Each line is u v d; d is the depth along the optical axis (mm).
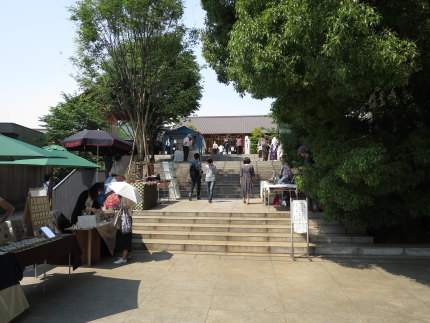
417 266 6676
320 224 8766
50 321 4223
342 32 4871
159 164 17953
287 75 5785
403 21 5578
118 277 5988
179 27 15297
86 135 11242
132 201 6984
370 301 4859
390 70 4984
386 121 7660
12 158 5445
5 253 4211
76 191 12141
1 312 3971
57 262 6027
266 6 6168
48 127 18250
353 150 6113
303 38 5406
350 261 7031
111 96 19828
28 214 5672
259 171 17141
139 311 4508
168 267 6586
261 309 4566
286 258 7254
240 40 5988
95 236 6965
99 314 4422
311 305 4707
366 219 7723
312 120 7332
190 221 9164
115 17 14531
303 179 7469
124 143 12297
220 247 7809
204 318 4285
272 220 8945
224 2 9586
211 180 11859
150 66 16312
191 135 26281
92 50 15797
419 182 7195
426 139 6414
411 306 4676
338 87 5570
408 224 8562
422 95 7273
